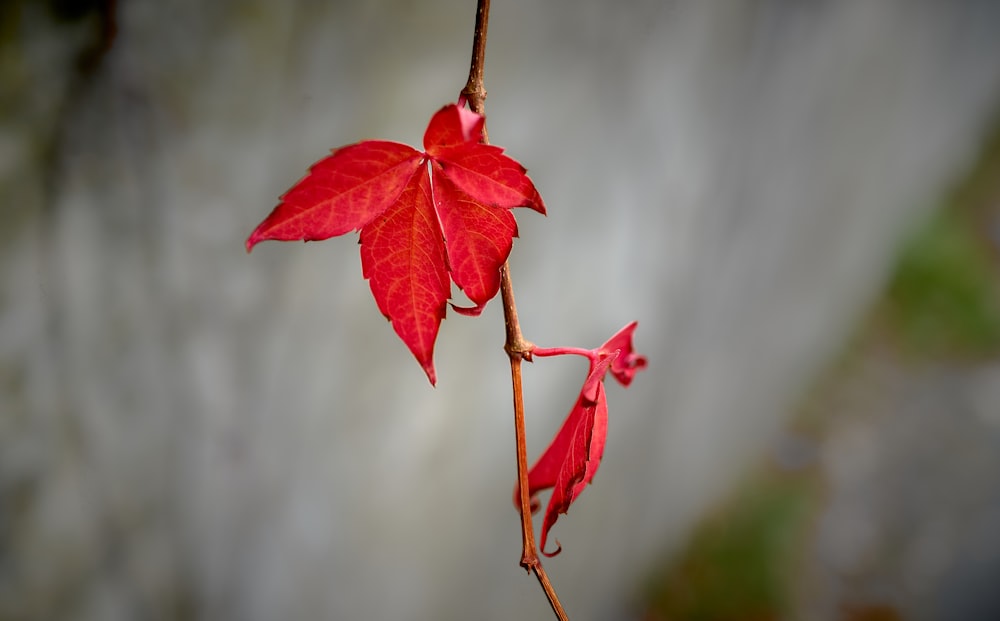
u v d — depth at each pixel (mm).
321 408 1000
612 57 1175
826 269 2418
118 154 755
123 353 811
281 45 823
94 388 800
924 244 3387
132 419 835
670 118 1331
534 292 1192
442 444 1179
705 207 1515
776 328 2199
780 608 2080
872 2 1893
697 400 1854
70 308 764
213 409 900
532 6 1016
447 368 1123
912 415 2793
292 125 867
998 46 3590
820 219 2166
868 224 2676
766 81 1568
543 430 1351
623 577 1872
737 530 2240
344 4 842
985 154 4199
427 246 430
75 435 797
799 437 2666
